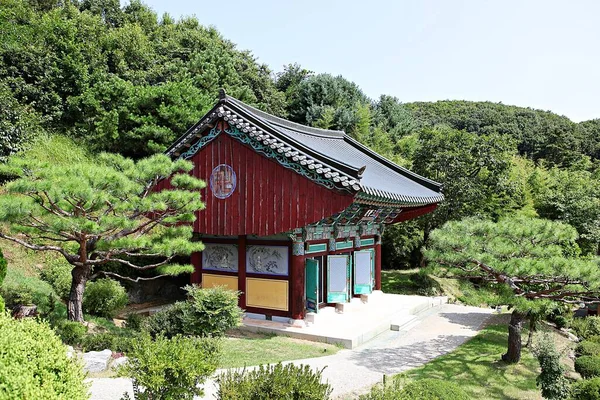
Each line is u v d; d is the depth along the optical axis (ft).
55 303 46.78
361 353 45.19
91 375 33.42
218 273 57.72
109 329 45.06
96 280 58.49
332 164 47.21
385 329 55.26
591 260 40.09
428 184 77.87
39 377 18.31
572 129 255.09
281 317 53.21
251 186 52.85
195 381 25.11
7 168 34.81
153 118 87.97
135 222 40.47
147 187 43.24
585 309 83.46
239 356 41.50
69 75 89.20
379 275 72.64
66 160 78.59
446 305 74.33
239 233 53.21
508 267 37.73
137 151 90.53
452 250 42.37
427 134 93.66
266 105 136.56
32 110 79.46
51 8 126.21
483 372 41.16
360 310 61.46
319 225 55.06
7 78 81.10
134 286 65.72
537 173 122.93
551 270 36.42
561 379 35.42
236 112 53.21
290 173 50.49
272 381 22.81
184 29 145.07
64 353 20.85
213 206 55.26
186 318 41.96
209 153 55.88
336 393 33.32
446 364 42.70
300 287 52.16
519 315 43.98
